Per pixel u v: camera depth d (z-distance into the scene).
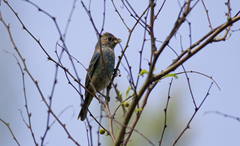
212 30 5.64
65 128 5.92
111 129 6.60
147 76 5.26
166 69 5.29
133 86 5.70
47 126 5.91
